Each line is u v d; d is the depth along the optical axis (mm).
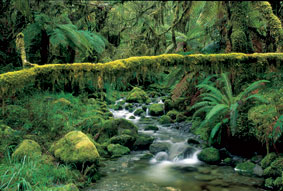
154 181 3252
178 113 6660
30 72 1718
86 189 2988
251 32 2918
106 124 5113
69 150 3414
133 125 5277
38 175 2920
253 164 3457
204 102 4469
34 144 3551
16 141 3656
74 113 5637
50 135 4230
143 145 4754
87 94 7574
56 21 6449
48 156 3502
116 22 7711
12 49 6160
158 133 5598
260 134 3451
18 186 2465
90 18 7598
